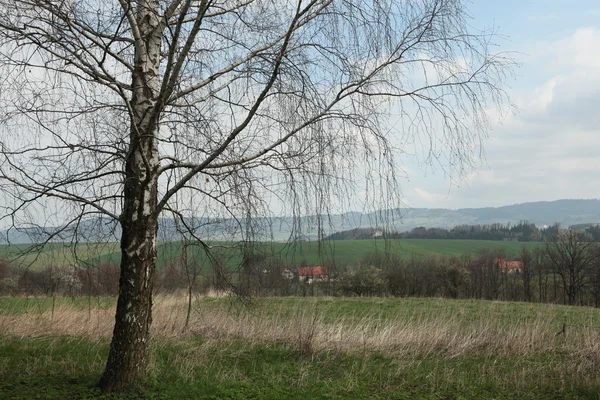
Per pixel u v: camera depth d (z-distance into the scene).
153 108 5.78
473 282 51.25
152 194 5.98
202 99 6.04
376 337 11.07
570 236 50.09
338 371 8.91
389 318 16.38
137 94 5.94
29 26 4.98
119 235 6.01
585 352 10.48
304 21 5.21
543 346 11.32
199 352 9.53
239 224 5.50
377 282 37.81
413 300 27.00
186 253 6.28
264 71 5.45
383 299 27.12
